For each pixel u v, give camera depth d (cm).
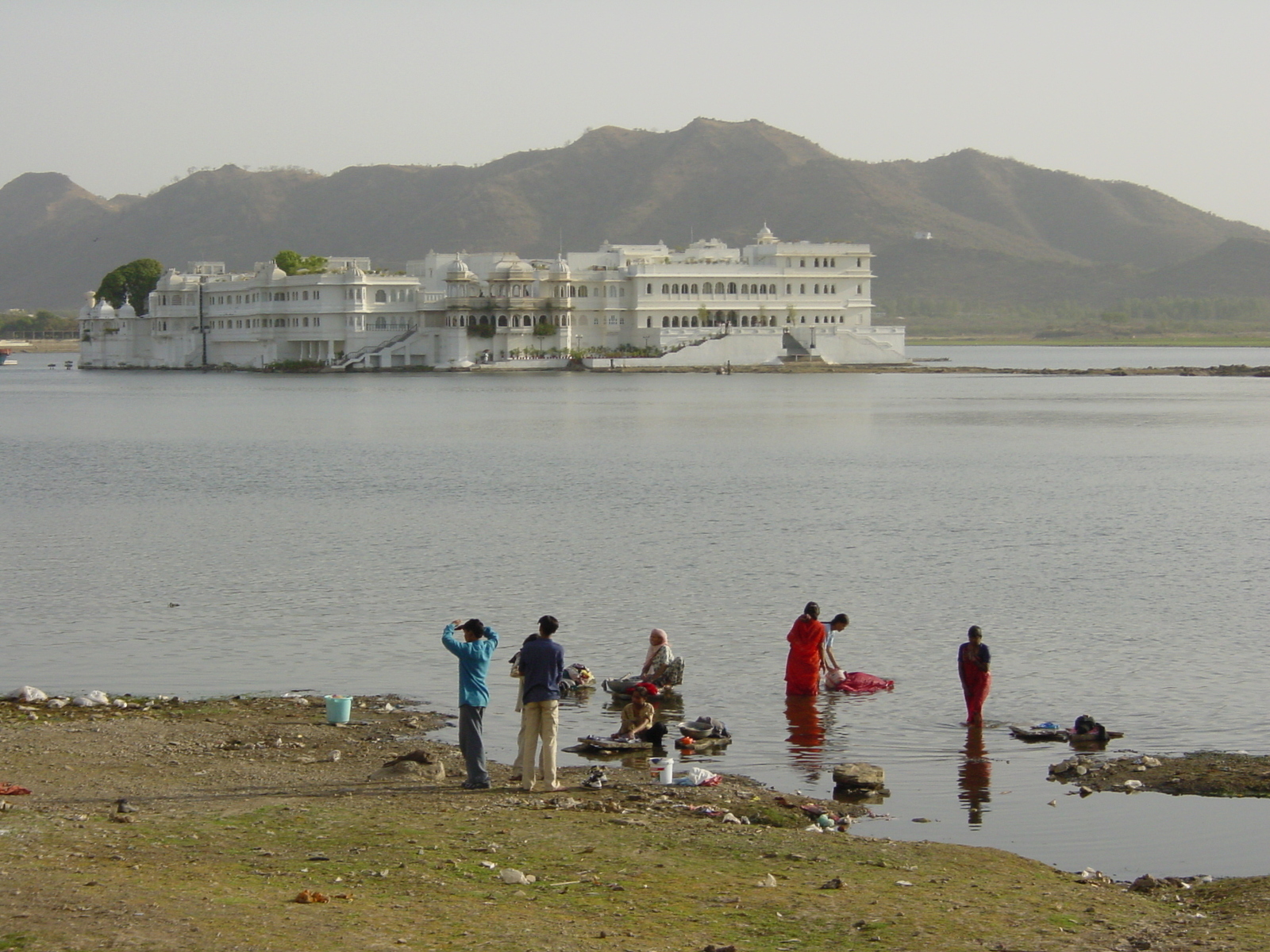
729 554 5909
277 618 4625
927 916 2161
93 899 2039
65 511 7275
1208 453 10719
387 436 12319
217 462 9981
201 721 3397
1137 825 2753
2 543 6181
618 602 4903
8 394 19788
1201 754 3216
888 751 3253
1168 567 5616
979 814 2822
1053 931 2128
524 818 2611
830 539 6316
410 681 3856
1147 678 3894
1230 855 2597
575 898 2170
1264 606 4850
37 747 3086
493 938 1980
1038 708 3606
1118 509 7388
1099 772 3070
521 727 2912
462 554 5891
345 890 2150
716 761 3184
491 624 4547
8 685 3800
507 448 11075
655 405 16500
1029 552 5981
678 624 4559
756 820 2698
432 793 2798
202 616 4662
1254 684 3831
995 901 2256
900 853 2498
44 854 2252
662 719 3519
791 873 2348
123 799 2683
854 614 4722
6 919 1952
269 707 3553
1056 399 18275
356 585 5194
